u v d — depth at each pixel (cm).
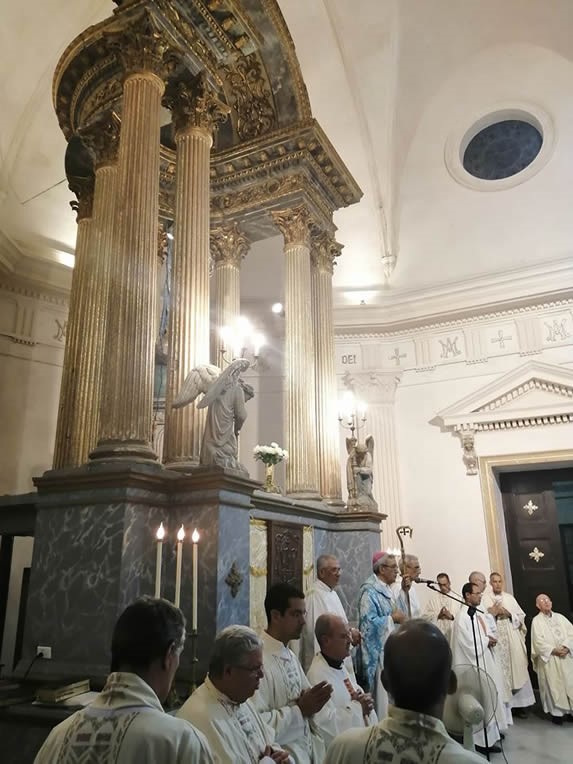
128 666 170
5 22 845
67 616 382
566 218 1119
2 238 905
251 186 777
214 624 387
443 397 1146
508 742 703
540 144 1131
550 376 1055
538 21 1002
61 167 994
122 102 551
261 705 290
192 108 578
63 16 885
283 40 716
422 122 1162
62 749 158
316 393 759
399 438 1160
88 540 391
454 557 1068
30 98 927
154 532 409
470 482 1089
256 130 783
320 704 296
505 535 1112
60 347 1014
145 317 455
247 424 1180
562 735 732
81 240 699
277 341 1214
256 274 1209
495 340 1134
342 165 788
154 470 414
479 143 1182
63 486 409
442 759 148
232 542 419
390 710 165
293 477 680
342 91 1098
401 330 1209
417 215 1219
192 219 548
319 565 498
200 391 455
